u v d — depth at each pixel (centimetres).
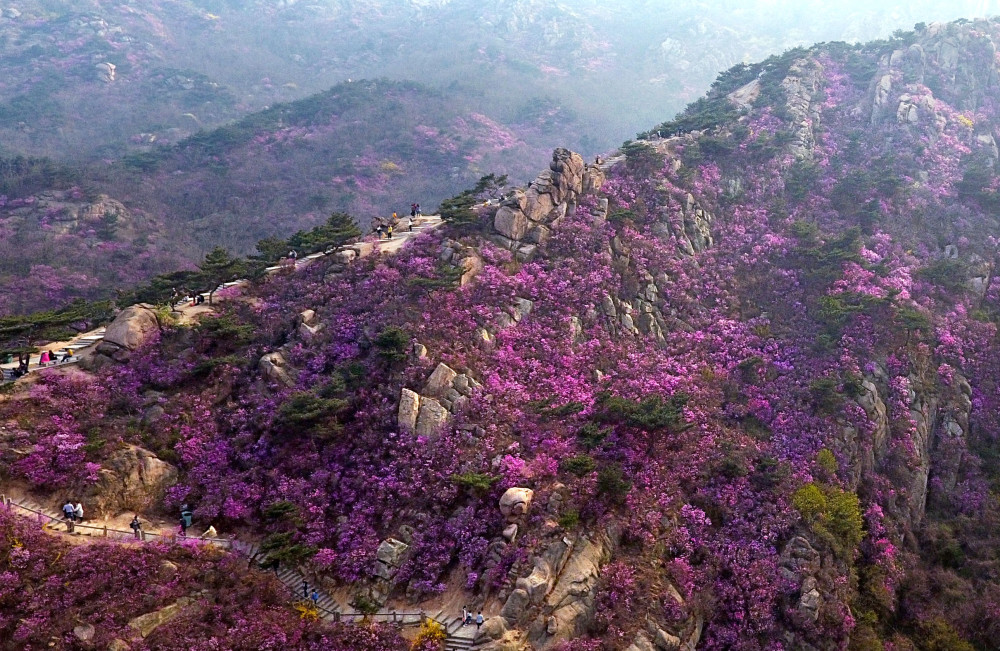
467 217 6034
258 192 15350
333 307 5394
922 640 4425
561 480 4231
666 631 3778
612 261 6156
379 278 5584
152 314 4962
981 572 4784
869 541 4762
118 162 15812
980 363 6000
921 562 4903
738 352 5844
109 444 4125
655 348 5781
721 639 3984
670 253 6531
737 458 4766
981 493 5338
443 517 4081
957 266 6588
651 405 4738
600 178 6919
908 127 8925
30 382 4356
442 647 3453
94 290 9994
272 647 3275
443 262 5781
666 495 4444
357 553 3900
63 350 5078
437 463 4303
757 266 6706
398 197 16050
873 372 5612
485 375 4909
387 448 4419
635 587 3856
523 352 5247
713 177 7662
